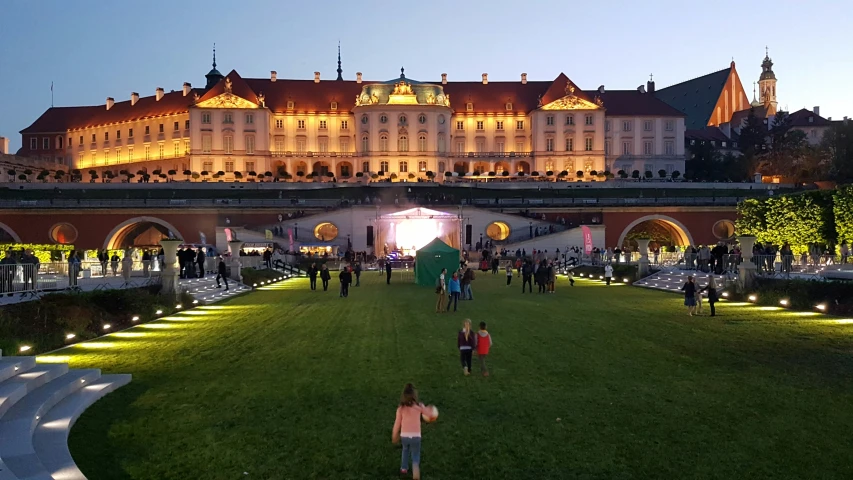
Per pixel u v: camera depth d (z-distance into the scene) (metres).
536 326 24.34
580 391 14.40
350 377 15.88
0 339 18.34
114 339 21.91
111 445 11.02
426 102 121.31
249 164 119.50
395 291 41.62
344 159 123.44
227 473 9.88
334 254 75.94
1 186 95.94
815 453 10.52
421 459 10.45
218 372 16.48
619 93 132.12
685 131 147.88
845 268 35.56
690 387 14.65
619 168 127.25
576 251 73.62
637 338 21.34
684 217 85.50
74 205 80.88
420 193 99.06
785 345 19.64
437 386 14.95
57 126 141.12
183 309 31.39
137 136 131.50
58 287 26.69
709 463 10.17
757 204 56.16
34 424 11.26
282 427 12.00
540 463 10.24
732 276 39.00
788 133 124.25
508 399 13.80
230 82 121.06
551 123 123.75
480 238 81.50
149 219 81.81
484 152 126.62
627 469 9.98
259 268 58.94
